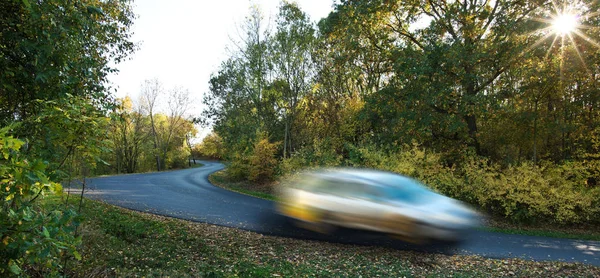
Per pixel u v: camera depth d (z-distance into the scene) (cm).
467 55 1570
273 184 2033
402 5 1930
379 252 703
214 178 2730
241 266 572
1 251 254
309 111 2184
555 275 614
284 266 591
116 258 547
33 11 443
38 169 238
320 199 819
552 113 1672
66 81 539
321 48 2175
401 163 1424
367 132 2008
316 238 799
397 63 1764
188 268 545
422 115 1667
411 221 710
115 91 855
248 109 2608
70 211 288
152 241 699
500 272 621
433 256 695
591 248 908
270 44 2055
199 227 880
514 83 1723
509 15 1656
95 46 868
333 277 543
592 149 1555
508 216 1324
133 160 5416
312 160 1791
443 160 1755
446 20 1711
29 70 489
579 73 1518
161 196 1489
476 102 1554
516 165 1514
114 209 1016
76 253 284
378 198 757
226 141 2900
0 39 462
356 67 2284
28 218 254
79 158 407
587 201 1253
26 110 505
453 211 752
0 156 238
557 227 1261
